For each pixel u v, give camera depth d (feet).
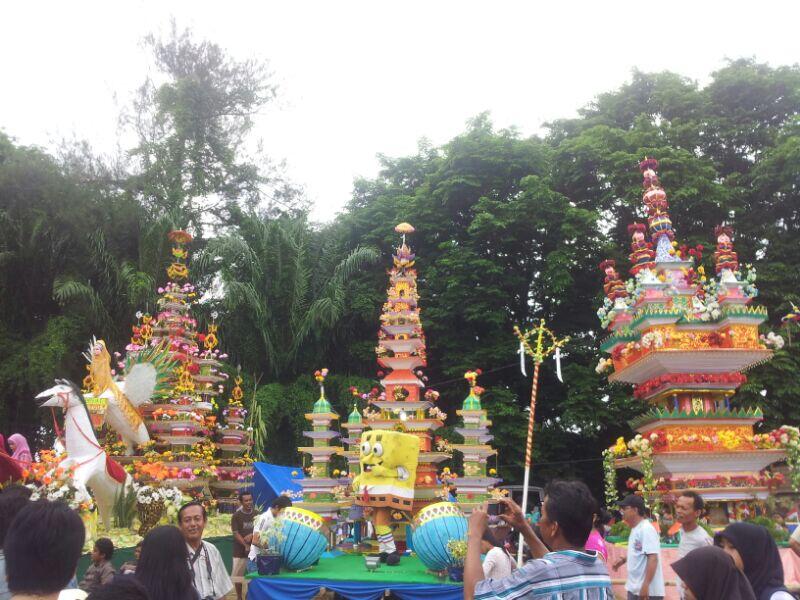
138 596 9.95
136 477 46.75
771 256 77.97
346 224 90.48
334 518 41.24
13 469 34.50
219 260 80.12
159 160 84.07
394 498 37.27
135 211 77.25
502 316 78.48
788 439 41.06
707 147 87.45
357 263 82.48
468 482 39.86
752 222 80.69
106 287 74.08
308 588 31.76
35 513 10.99
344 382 79.10
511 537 47.42
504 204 79.46
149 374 51.19
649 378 44.70
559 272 76.89
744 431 42.16
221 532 47.01
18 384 68.08
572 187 86.02
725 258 44.21
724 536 16.30
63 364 69.51
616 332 46.80
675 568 14.58
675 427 41.81
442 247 82.48
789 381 67.56
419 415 44.37
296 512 33.71
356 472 44.62
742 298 42.29
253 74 94.02
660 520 39.68
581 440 82.89
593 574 11.94
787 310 72.84
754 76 85.10
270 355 77.46
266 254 80.59
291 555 32.94
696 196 76.74
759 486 40.45
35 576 10.66
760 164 78.43
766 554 15.83
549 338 81.46
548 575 11.76
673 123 84.53
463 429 41.19
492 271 77.82
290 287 80.69
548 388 83.76
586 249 82.23
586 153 81.87
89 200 74.84
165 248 73.97
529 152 83.56
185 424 52.85
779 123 86.22
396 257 48.80
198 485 51.06
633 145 81.20
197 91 89.76
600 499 82.43
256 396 73.82
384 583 31.01
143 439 50.16
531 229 81.25
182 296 60.08
